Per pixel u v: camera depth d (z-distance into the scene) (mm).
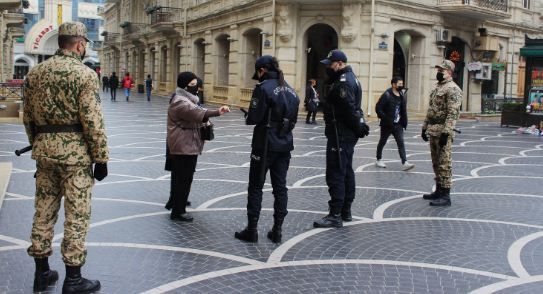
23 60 70562
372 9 23828
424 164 12203
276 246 6059
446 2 26984
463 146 15898
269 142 6008
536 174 11086
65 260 4539
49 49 71812
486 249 6062
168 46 42000
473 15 28172
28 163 11062
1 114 21031
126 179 9578
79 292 4586
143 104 32062
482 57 30484
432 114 8180
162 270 5238
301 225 6918
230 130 18859
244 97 29438
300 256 5742
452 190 9352
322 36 27891
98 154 4488
